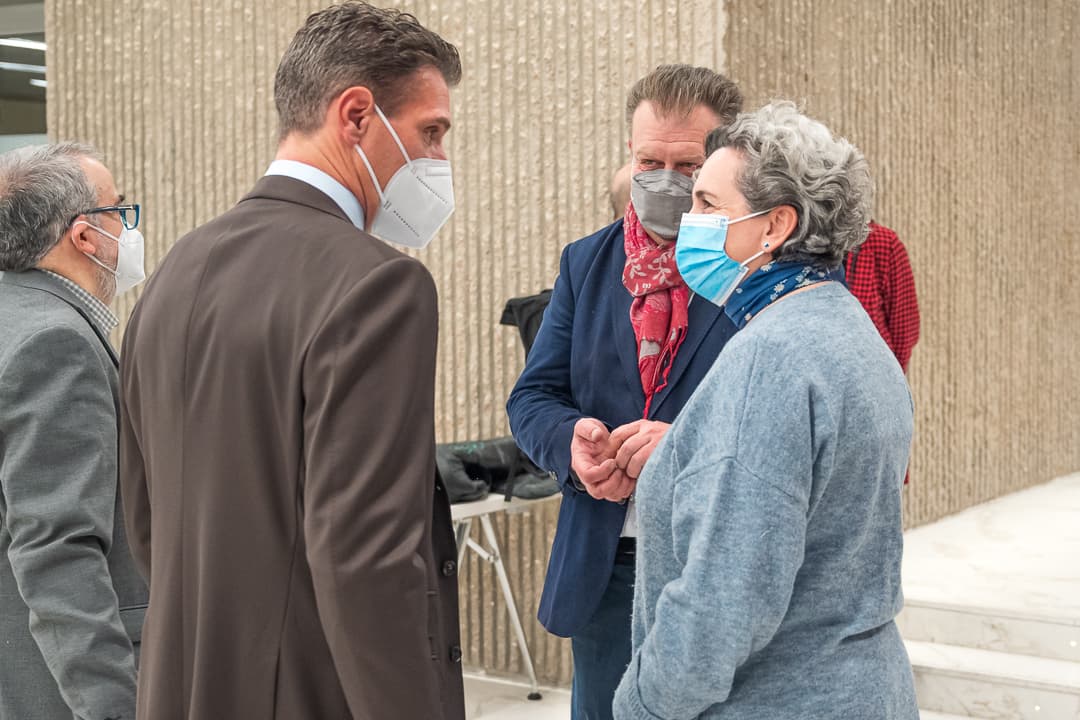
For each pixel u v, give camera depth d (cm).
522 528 373
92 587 154
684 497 114
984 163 515
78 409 156
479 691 366
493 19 369
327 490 105
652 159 167
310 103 123
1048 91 577
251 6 410
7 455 154
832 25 388
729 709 114
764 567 107
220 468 114
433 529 121
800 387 110
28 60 496
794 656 114
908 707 120
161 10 428
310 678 113
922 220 462
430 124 128
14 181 173
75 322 162
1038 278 571
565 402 181
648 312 166
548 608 169
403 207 131
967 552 417
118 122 439
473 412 381
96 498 156
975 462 512
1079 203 614
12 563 153
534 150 364
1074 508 507
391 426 107
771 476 108
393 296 110
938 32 470
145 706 120
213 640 113
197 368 116
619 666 167
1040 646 330
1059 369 596
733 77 331
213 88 420
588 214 357
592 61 353
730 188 126
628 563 165
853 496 113
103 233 179
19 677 164
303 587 113
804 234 123
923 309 466
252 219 121
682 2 335
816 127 126
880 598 116
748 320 127
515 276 371
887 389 117
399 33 124
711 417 115
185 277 120
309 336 109
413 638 106
